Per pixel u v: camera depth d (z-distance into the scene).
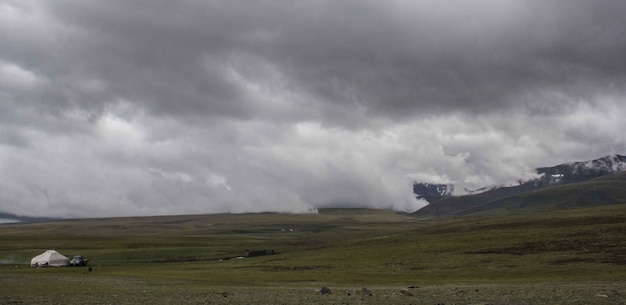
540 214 189.50
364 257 121.88
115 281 73.88
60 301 45.00
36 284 66.50
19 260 157.62
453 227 184.50
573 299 42.69
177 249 191.62
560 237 116.50
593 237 113.12
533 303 40.53
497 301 42.19
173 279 80.50
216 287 63.16
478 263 98.12
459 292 51.50
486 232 143.50
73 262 136.00
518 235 126.00
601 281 66.56
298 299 45.38
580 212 178.50
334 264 113.06
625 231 116.25
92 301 44.91
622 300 41.66
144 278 82.19
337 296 48.22
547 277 75.81
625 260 90.56
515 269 88.25
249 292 54.09
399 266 101.88
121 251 183.00
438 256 111.00
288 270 104.75
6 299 46.84
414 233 188.75
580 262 91.31
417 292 52.31
